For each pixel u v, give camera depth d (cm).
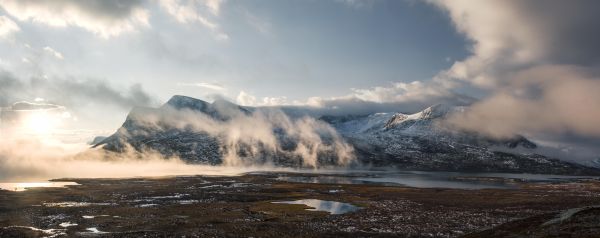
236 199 14362
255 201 13925
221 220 9956
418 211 11650
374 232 8569
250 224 9419
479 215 10919
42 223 9312
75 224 9231
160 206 12225
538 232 5756
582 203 13512
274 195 15775
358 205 13012
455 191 17862
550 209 12181
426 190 18262
